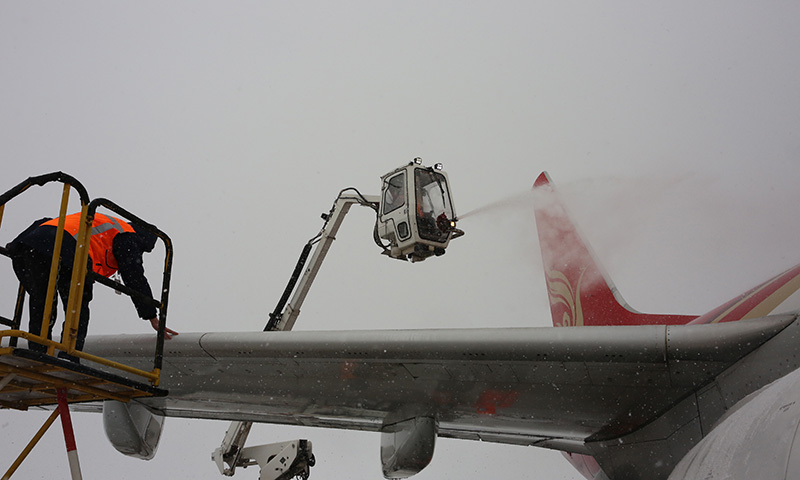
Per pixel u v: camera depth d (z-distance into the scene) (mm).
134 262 4539
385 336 5676
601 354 5242
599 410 5938
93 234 4469
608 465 6492
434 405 6332
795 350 4785
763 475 2955
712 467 3441
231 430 9812
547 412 6172
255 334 6004
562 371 5477
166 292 4598
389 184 9703
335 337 5777
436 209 9570
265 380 6301
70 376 3844
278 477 9438
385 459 6707
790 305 5488
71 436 3852
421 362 5645
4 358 3385
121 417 6773
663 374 5316
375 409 6602
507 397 5984
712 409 5289
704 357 5113
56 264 3811
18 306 4406
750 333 4969
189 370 6328
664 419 5746
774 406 3352
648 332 5227
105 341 6441
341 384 6160
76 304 3902
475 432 7312
